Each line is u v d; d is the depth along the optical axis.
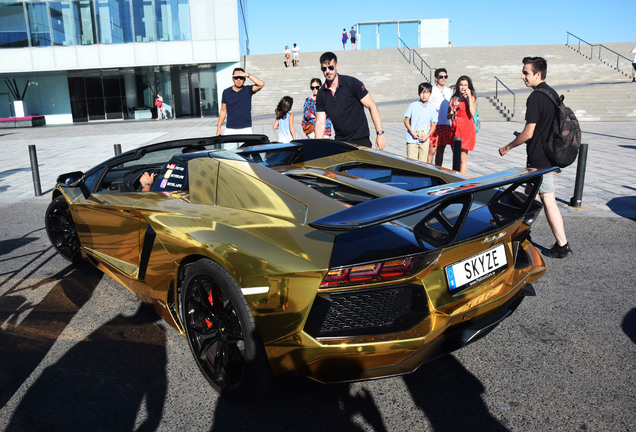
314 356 2.00
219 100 29.03
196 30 27.75
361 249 2.01
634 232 5.11
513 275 2.59
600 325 3.07
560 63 28.41
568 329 3.03
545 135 4.09
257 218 2.36
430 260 2.04
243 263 2.12
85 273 4.09
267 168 2.72
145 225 2.86
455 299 2.21
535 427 2.14
